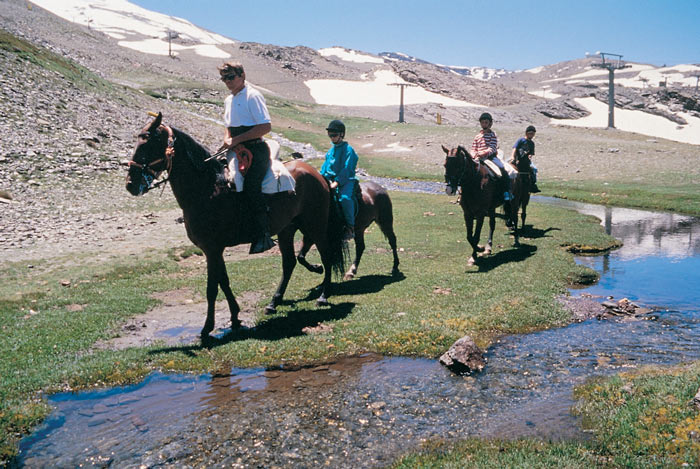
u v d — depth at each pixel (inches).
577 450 187.2
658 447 183.6
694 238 692.7
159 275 489.1
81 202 804.0
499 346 313.3
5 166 864.3
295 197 342.0
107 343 321.7
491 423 216.7
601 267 526.3
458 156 486.0
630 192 1192.2
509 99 6692.9
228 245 318.0
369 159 1957.4
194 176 295.7
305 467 186.5
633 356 291.7
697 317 365.7
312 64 7554.1
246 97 298.5
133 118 1432.1
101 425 220.4
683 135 4950.8
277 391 252.1
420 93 6274.6
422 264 531.2
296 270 510.0
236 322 338.0
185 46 6889.8
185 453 196.9
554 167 1711.4
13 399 239.6
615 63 4603.8
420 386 256.4
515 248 600.7
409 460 186.1
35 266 493.7
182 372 276.4
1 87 1178.0
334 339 315.3
